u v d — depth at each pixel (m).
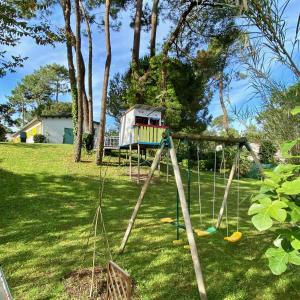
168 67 16.09
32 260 4.57
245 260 4.71
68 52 14.70
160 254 4.88
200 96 17.30
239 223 6.76
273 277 4.16
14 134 41.28
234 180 13.16
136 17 16.23
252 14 2.10
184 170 14.82
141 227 6.25
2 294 1.69
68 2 13.09
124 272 2.42
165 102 15.70
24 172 10.79
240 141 4.97
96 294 3.57
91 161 13.43
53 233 5.81
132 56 16.42
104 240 5.46
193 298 3.59
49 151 15.03
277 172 1.63
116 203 8.25
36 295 3.58
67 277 4.02
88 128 15.77
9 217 6.75
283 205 1.41
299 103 2.53
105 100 12.72
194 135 4.71
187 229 3.70
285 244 1.50
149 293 3.69
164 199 8.95
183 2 12.77
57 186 9.51
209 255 4.90
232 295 3.70
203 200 9.21
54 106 49.59
